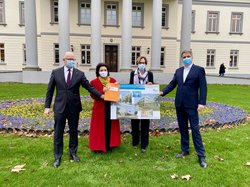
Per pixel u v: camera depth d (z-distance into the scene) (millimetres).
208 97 14086
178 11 28047
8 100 11250
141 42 27062
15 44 27172
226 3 29531
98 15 20547
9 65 27344
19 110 8750
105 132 5316
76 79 4684
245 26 30266
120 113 5184
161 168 4664
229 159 5102
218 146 5793
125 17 20938
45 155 5176
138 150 5531
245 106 11375
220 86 20812
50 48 25984
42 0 25359
